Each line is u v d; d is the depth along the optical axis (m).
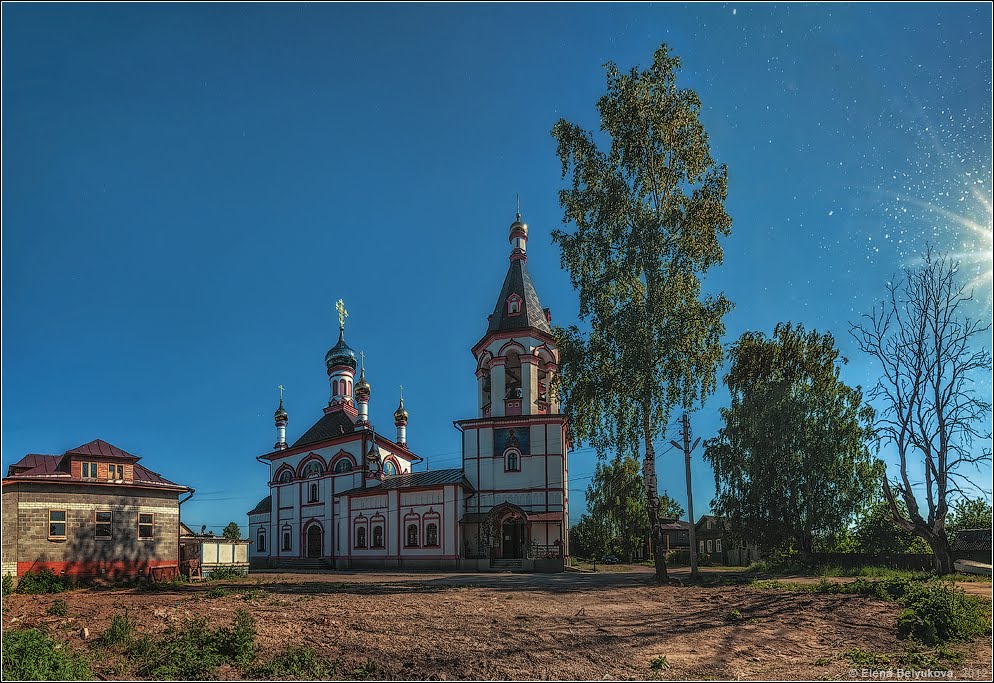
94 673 12.91
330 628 16.44
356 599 21.75
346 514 50.41
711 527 70.00
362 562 48.75
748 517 42.47
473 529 46.00
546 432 45.66
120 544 28.88
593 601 21.53
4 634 13.67
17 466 30.95
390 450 56.94
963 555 37.97
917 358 25.83
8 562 26.45
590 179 31.19
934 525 26.70
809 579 30.00
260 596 22.45
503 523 45.66
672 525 80.81
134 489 29.59
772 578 31.00
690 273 29.72
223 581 30.33
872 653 14.49
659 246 29.56
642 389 29.22
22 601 22.70
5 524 26.73
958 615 16.41
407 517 47.03
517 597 22.67
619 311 29.64
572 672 12.96
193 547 32.84
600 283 30.53
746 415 43.38
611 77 31.50
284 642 15.02
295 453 56.78
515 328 46.69
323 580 31.77
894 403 26.47
